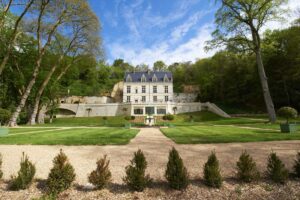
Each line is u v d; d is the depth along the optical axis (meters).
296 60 34.31
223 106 53.69
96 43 30.38
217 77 59.97
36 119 37.09
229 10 23.92
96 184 4.45
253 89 48.22
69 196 4.15
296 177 5.04
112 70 94.00
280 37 39.47
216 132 15.26
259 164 6.17
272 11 22.64
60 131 18.31
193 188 4.51
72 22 28.14
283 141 10.29
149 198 4.10
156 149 8.75
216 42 25.34
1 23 22.09
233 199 4.04
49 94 38.16
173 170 4.53
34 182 4.80
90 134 15.06
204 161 6.64
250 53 26.38
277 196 4.15
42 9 24.56
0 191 4.35
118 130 19.47
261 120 30.09
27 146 9.72
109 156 7.50
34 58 33.81
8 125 26.44
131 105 49.28
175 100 65.75
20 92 32.94
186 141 10.58
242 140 10.55
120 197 4.14
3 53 28.34
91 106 51.62
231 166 6.03
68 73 42.53
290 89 39.97
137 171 4.52
